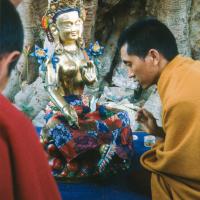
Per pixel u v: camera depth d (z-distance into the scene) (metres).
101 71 2.71
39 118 2.55
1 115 0.52
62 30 1.58
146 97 2.66
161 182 1.12
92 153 1.59
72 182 1.59
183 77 1.05
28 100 2.55
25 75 2.50
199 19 2.68
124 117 1.67
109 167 1.58
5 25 0.59
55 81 1.59
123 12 2.75
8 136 0.52
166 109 1.03
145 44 1.12
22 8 2.46
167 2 2.64
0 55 0.59
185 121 1.00
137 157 1.76
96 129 1.60
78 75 1.62
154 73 1.15
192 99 1.00
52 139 1.59
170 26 2.67
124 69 2.71
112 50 2.73
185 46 2.70
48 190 0.56
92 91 1.75
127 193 1.50
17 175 0.52
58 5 1.58
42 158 0.56
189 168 1.00
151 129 1.36
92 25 2.55
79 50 1.64
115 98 2.69
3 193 0.51
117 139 1.62
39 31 2.49
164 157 1.04
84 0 2.48
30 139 0.55
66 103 1.57
